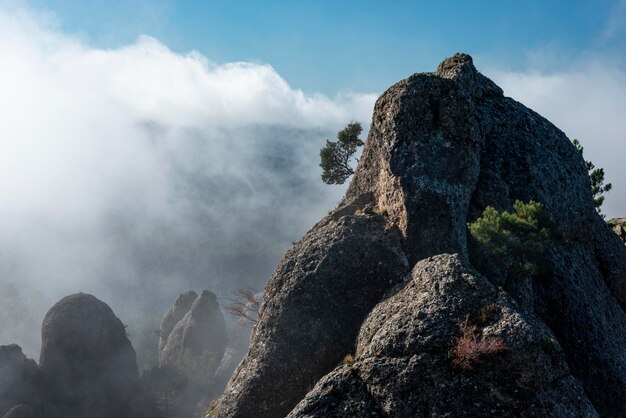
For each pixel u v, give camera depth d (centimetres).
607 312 3400
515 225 3123
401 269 3103
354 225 3256
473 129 3397
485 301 2581
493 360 2405
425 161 3300
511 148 3694
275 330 3077
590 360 3161
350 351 2962
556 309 3253
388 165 3359
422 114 3372
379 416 2428
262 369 3003
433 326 2533
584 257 3600
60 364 10462
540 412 2311
